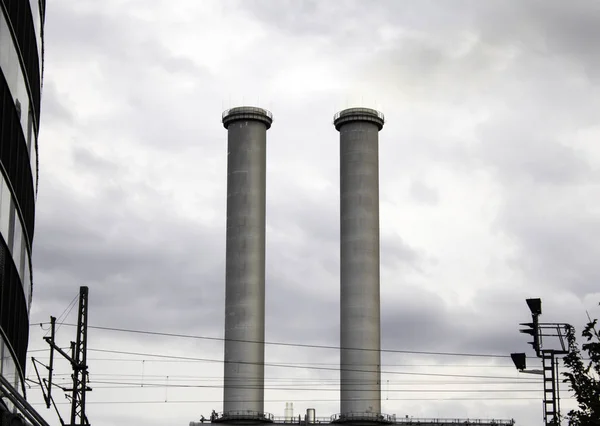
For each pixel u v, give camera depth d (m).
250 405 115.56
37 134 55.97
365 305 118.56
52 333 64.31
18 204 50.00
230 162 122.25
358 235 120.12
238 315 117.88
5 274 47.19
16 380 50.19
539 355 54.88
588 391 40.72
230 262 119.62
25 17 50.72
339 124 123.75
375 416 115.81
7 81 47.25
